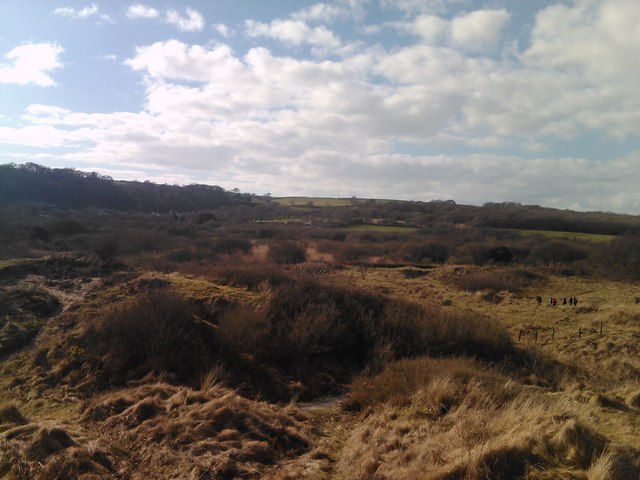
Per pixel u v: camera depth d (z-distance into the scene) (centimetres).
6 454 492
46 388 865
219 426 630
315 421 760
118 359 959
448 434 540
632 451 462
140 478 509
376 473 501
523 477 424
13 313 1154
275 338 1167
